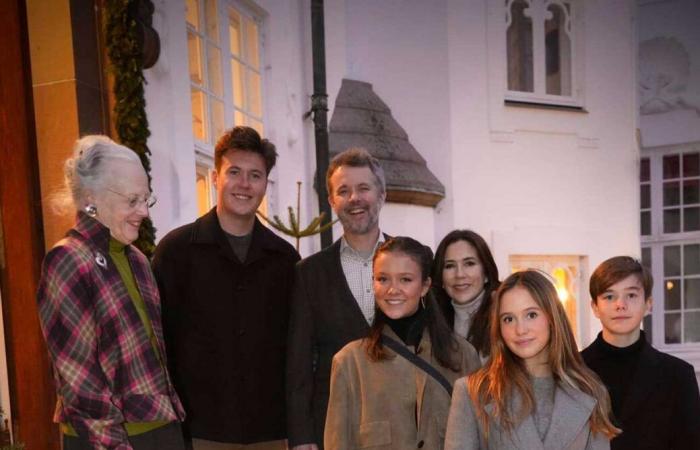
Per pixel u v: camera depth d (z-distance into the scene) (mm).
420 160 5859
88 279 1674
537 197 6395
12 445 2629
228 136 2336
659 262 8055
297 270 2408
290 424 2250
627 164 6777
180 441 1916
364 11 6133
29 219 2848
